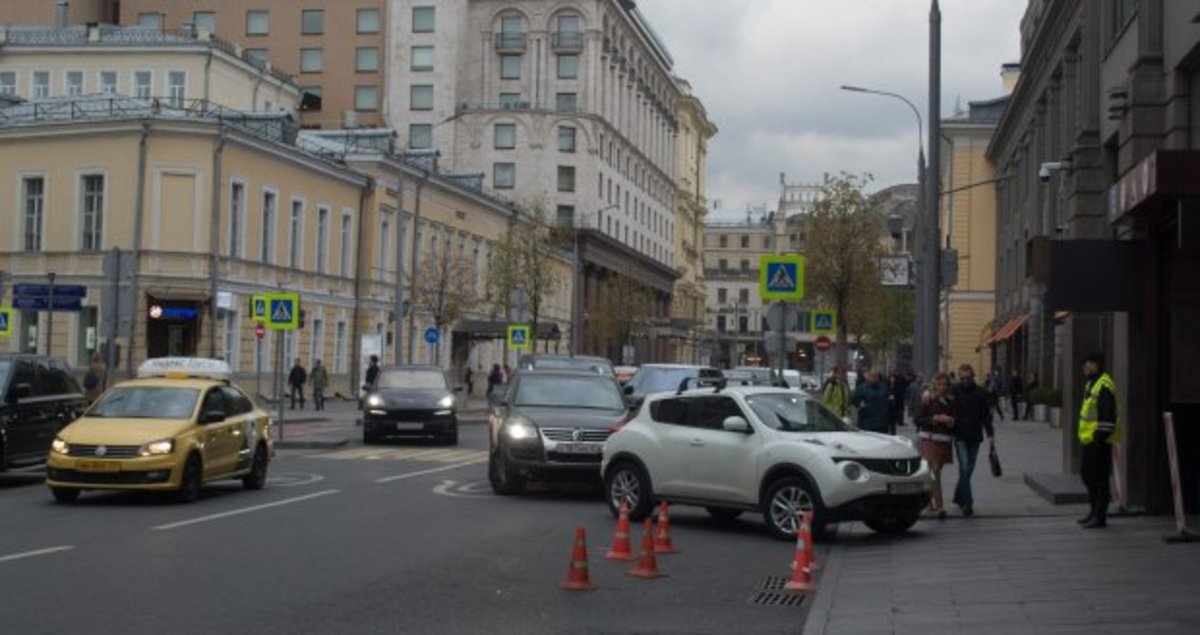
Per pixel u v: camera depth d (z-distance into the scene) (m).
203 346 44.78
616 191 94.44
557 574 12.01
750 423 15.43
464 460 26.23
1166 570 12.21
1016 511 17.52
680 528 16.05
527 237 65.88
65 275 45.41
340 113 86.25
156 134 44.41
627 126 99.19
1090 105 22.84
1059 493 18.17
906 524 15.45
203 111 48.72
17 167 46.59
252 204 47.09
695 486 15.77
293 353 50.38
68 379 21.62
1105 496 15.53
